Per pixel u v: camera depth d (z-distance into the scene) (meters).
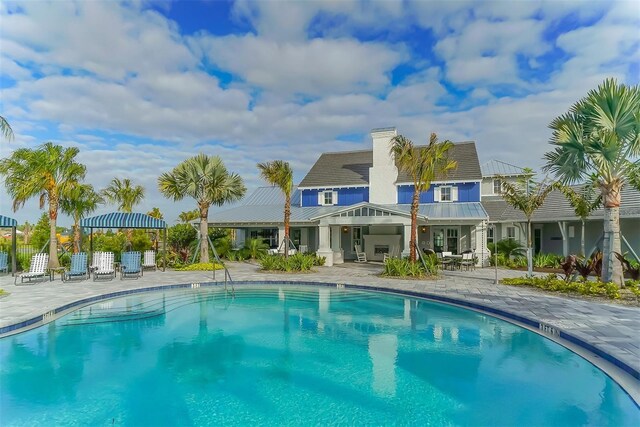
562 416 5.68
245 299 15.41
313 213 30.00
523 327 10.36
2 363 8.13
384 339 9.83
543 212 25.41
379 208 24.23
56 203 20.92
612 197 13.91
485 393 6.54
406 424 5.54
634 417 5.59
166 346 9.39
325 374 7.55
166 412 5.96
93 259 20.22
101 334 10.37
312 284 18.02
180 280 18.62
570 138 13.50
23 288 15.96
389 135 30.00
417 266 19.45
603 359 7.52
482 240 25.22
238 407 6.15
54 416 5.81
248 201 36.38
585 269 14.84
